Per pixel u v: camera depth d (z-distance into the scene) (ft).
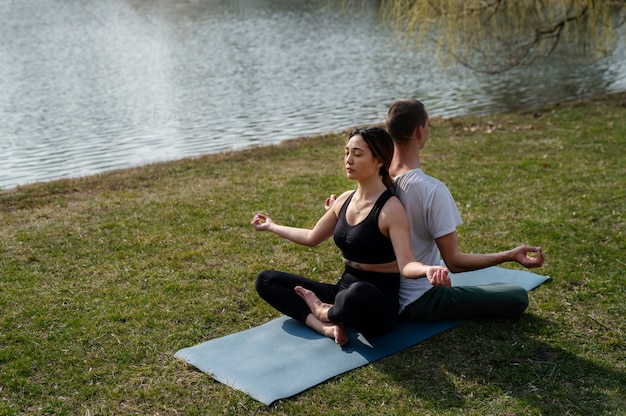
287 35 78.18
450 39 39.50
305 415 10.57
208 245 17.99
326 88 49.49
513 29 41.11
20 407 10.94
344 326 13.25
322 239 13.43
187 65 61.05
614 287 14.98
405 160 13.08
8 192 23.66
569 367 11.83
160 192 23.13
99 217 20.44
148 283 15.67
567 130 31.45
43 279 15.96
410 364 11.91
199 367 11.91
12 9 108.99
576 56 60.03
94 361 12.31
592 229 18.52
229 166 26.73
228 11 101.24
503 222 19.31
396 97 45.70
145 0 118.52
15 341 13.05
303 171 25.63
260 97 46.78
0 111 43.57
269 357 12.18
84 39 79.05
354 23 85.51
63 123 40.06
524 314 13.82
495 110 40.57
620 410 10.57
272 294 13.41
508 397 10.94
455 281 15.44
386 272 12.53
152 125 39.04
